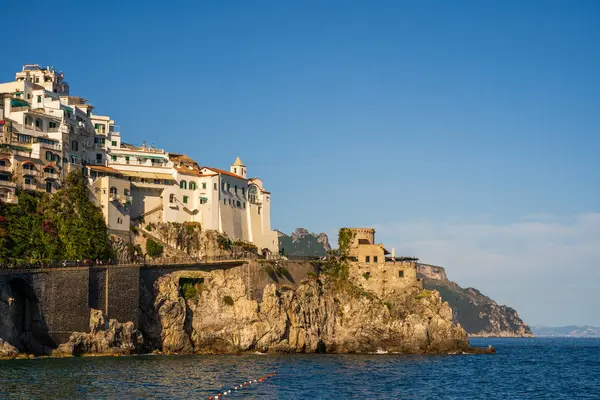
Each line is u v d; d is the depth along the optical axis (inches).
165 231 7283.5
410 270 7357.3
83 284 5629.9
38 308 5403.5
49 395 3742.6
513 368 6102.4
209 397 3880.4
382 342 7037.4
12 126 6688.0
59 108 7199.8
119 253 6756.9
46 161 6717.5
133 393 3890.3
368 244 7440.9
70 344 5506.9
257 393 4089.6
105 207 6855.3
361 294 7234.3
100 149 7583.7
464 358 6796.3
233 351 6565.0
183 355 6254.9
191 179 7696.9
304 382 4569.4
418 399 4114.2
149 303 6358.3
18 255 5900.6
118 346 5861.2
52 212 6451.8
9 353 5206.7
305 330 6830.7
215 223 7711.6
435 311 7244.1
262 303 6707.7
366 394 4195.4
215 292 6737.2
